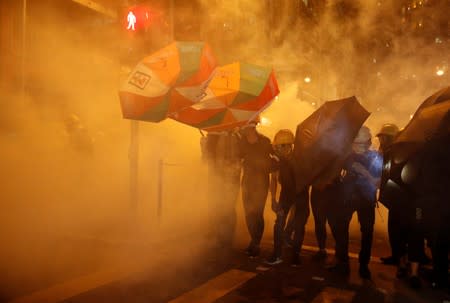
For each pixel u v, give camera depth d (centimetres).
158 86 529
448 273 530
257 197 617
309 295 475
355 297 473
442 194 472
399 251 550
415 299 470
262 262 598
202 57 532
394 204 516
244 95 577
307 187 586
